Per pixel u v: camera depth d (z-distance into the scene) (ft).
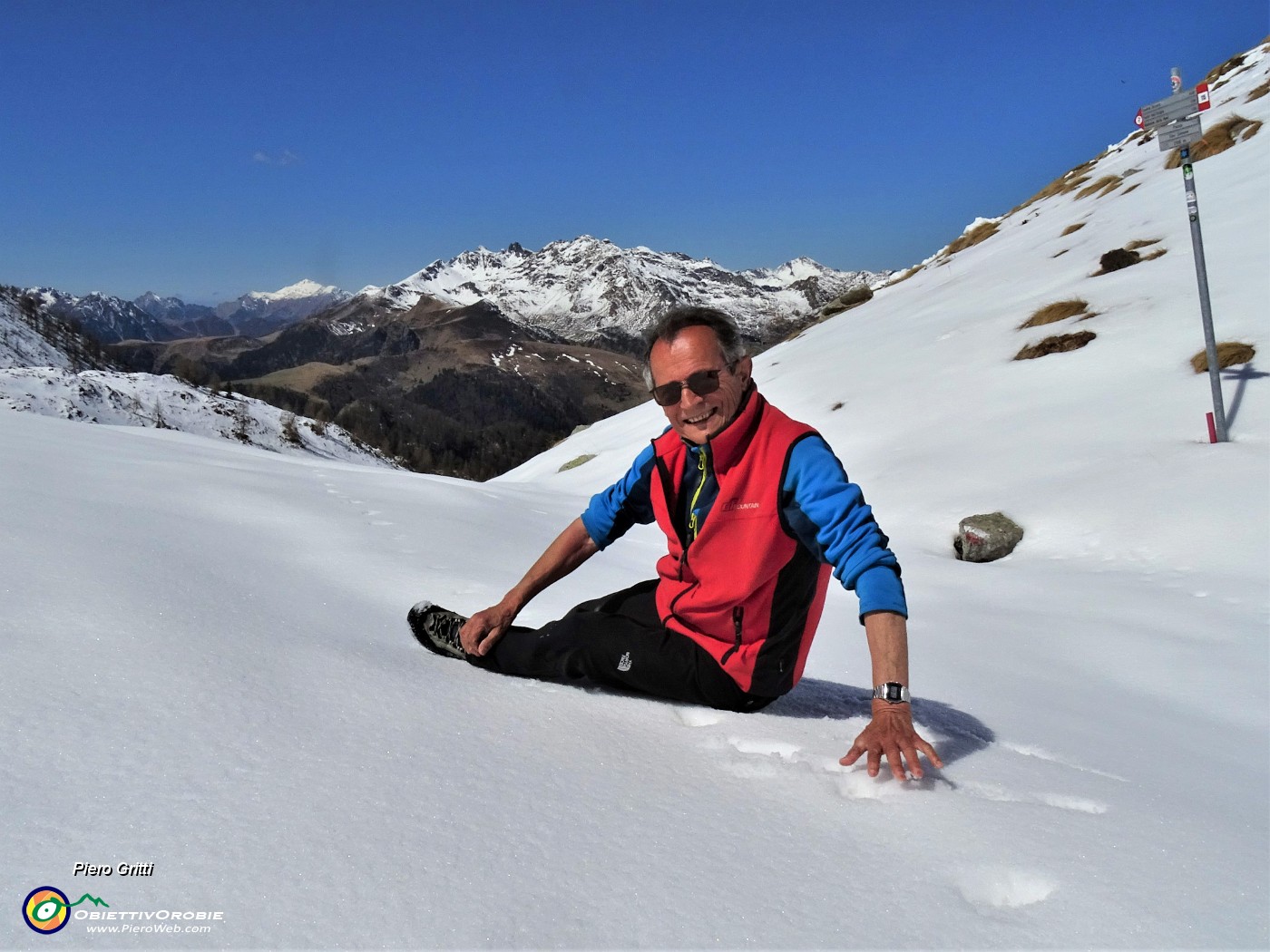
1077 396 41.55
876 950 3.69
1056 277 62.95
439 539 15.69
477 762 5.41
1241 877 4.52
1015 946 3.76
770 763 5.98
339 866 3.93
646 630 7.14
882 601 5.79
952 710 8.60
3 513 10.03
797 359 79.46
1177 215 61.26
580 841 4.48
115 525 10.80
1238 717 10.89
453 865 4.07
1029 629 16.51
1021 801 5.66
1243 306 41.86
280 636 7.54
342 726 5.69
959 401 47.03
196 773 4.67
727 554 6.54
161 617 7.22
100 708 5.29
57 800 4.20
